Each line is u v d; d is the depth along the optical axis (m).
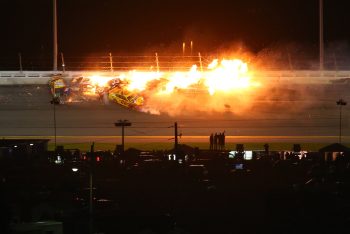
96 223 67.94
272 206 74.62
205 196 77.69
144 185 81.75
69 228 66.62
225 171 88.06
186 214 72.38
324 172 85.81
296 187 80.50
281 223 70.31
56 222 65.69
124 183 82.19
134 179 84.19
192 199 76.56
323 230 68.44
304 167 88.94
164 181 83.56
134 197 77.12
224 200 76.88
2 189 73.00
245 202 76.12
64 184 80.06
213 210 73.81
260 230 68.56
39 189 77.44
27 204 70.62
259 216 71.94
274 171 87.94
